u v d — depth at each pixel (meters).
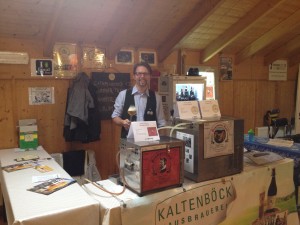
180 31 4.14
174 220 1.65
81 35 3.78
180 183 1.69
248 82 5.82
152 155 1.57
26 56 3.50
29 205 1.56
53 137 3.79
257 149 2.88
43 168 2.40
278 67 6.24
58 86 3.79
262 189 2.07
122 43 3.89
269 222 2.14
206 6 3.68
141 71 2.72
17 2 2.96
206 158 1.77
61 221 1.45
